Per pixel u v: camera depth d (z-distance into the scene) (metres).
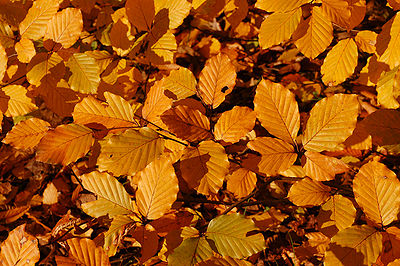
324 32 1.11
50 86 1.15
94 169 1.29
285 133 1.08
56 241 1.16
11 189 1.40
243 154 1.30
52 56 1.15
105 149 1.08
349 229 1.04
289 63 1.61
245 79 1.68
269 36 1.12
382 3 1.63
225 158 1.08
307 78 1.66
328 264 1.03
